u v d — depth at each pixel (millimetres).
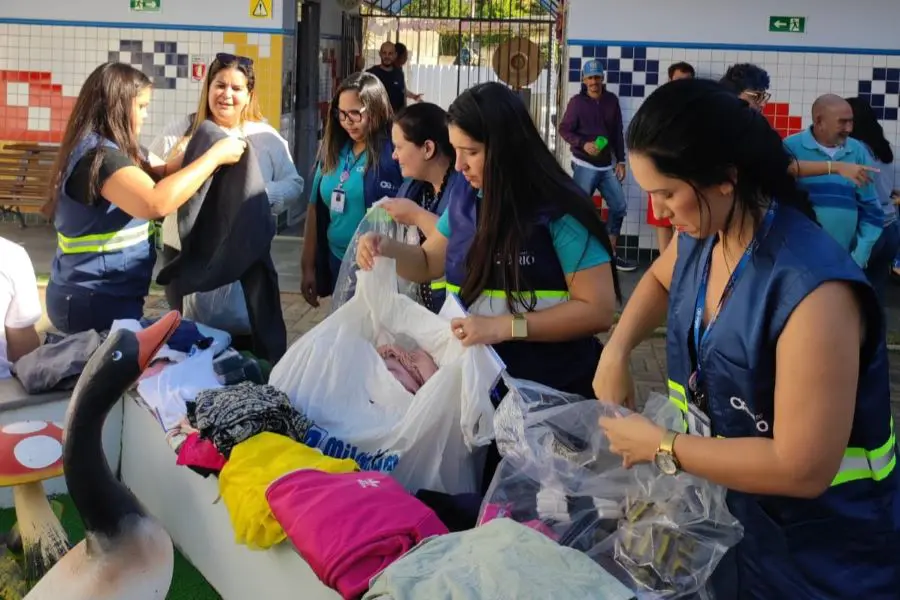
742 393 2031
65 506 4059
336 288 4359
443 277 3748
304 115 11719
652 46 9891
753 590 2160
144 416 3920
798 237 1957
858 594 2094
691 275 2180
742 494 2182
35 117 10609
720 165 1916
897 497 2119
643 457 2123
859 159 6145
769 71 9875
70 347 4008
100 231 4141
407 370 3414
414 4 15469
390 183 5000
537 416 2615
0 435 3146
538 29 14914
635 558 2311
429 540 2414
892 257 6551
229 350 4305
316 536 2621
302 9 11516
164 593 2656
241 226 4383
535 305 3174
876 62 9812
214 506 3326
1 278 4047
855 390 1915
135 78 4066
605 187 9758
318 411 3420
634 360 6949
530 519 2572
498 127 3064
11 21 10430
